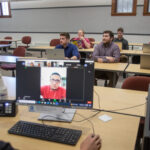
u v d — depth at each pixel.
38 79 1.40
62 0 7.90
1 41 7.78
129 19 6.99
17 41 8.56
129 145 1.10
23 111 1.53
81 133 1.21
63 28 8.23
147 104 1.07
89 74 1.35
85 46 5.30
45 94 1.40
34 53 8.27
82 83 1.36
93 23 7.62
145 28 6.84
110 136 1.19
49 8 8.27
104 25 7.45
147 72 2.80
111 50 3.64
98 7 7.36
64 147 1.08
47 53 3.27
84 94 1.36
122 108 1.60
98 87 2.15
